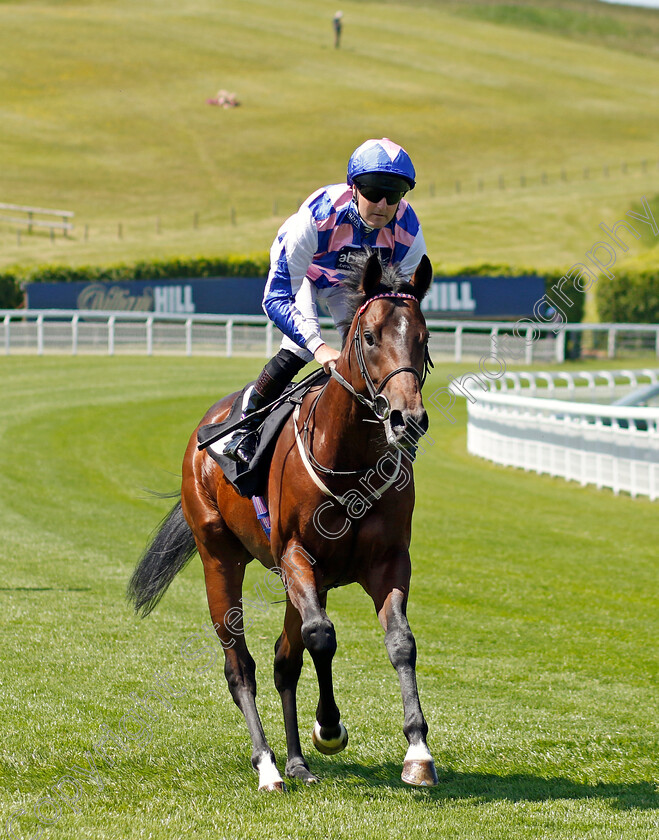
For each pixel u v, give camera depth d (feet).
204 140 230.07
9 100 241.76
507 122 247.91
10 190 199.41
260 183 211.61
